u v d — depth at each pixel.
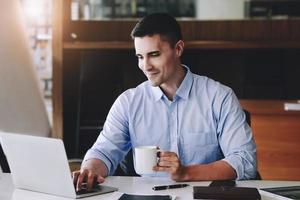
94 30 3.31
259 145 2.80
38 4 3.50
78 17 3.37
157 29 1.55
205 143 1.66
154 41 1.55
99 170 1.55
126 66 3.28
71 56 3.20
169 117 1.68
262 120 2.78
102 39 3.32
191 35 3.37
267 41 3.21
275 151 2.79
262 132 2.78
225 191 1.23
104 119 3.21
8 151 1.37
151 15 1.58
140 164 1.40
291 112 2.74
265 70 3.39
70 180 1.26
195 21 3.36
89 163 1.57
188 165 1.52
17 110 2.84
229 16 3.86
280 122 2.77
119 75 3.27
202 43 3.16
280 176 2.80
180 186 1.39
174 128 1.67
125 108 1.71
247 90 3.40
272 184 1.43
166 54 1.57
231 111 1.63
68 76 3.19
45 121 2.93
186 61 3.37
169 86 1.67
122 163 1.76
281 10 3.76
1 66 2.78
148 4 3.72
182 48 1.66
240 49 3.36
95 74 3.24
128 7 3.64
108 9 3.59
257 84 3.39
